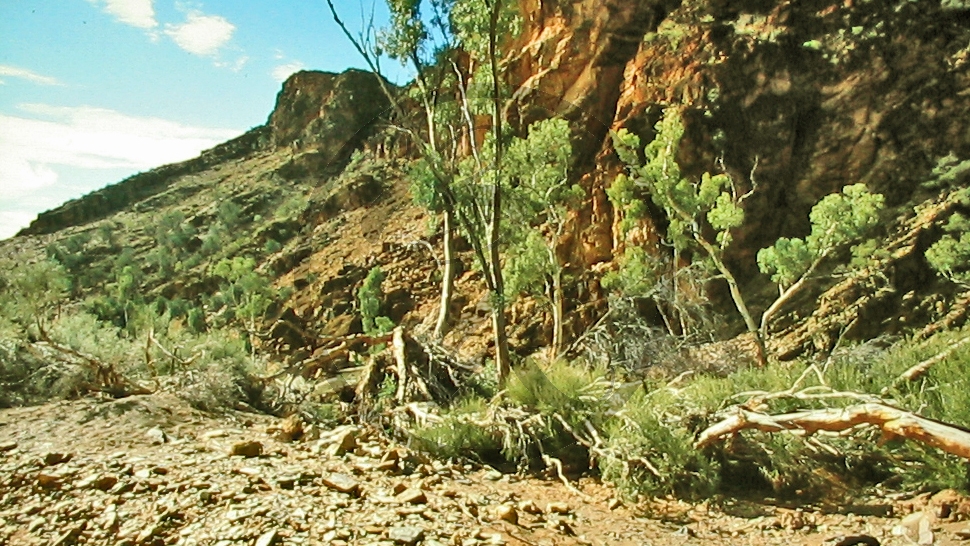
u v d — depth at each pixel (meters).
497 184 10.97
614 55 39.22
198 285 52.62
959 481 5.32
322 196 46.09
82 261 64.38
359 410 8.40
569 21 40.06
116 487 4.19
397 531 3.78
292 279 42.75
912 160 32.69
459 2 12.45
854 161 33.69
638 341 15.21
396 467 5.41
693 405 7.04
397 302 38.22
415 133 12.36
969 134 32.22
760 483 6.23
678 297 25.52
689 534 4.79
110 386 7.57
